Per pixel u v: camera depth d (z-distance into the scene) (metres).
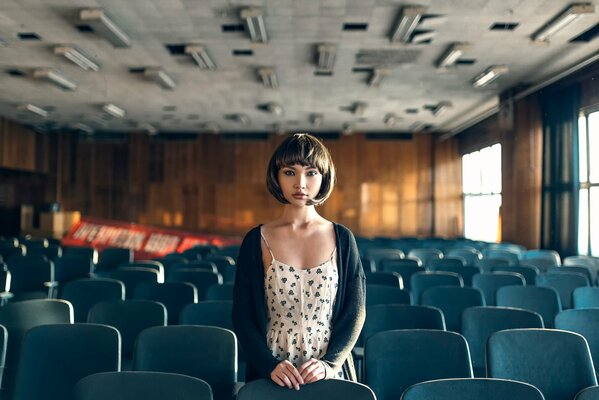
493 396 2.33
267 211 21.58
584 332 4.11
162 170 21.89
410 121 18.50
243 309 2.09
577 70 11.16
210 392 2.33
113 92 14.09
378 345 3.17
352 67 11.47
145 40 9.77
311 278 2.07
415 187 21.12
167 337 3.20
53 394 3.13
